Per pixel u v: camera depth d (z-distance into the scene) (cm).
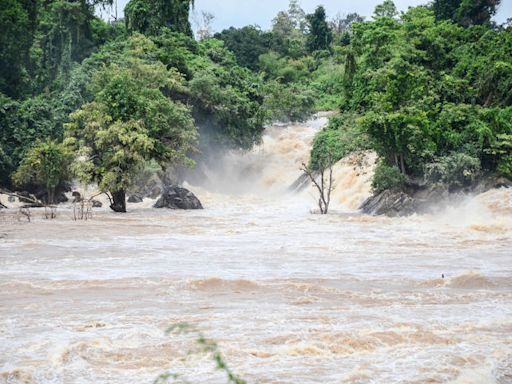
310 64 16375
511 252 3675
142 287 2561
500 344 1723
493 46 8350
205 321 1975
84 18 11656
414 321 1981
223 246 3919
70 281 2675
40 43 11644
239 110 9838
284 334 1805
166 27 11419
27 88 10538
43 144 7369
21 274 2858
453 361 1570
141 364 1541
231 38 16450
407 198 5962
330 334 1789
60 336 1795
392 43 8712
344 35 17062
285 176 9688
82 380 1425
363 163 7475
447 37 9106
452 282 2667
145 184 8381
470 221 5369
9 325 1928
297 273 2922
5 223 5256
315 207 7175
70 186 8519
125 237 4372
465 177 6150
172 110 7525
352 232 4722
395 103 6600
